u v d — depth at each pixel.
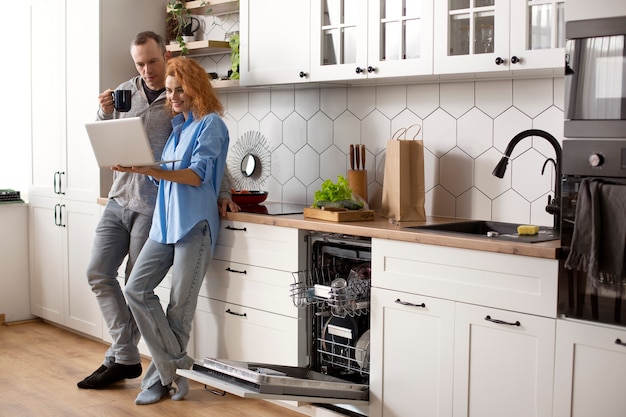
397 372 2.98
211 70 4.61
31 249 5.09
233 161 4.48
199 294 3.83
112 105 3.86
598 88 2.38
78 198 4.61
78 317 4.72
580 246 2.41
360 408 3.16
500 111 3.34
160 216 3.53
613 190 2.35
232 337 3.67
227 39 4.46
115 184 3.91
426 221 3.33
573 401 2.50
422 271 2.86
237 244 3.61
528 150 3.26
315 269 3.37
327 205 3.38
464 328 2.75
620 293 2.36
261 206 3.95
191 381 3.93
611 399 2.41
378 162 3.79
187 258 3.48
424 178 3.42
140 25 4.55
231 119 4.57
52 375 4.03
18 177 5.41
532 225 3.22
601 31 2.36
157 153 3.82
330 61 3.56
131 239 3.87
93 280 3.89
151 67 3.75
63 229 4.77
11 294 5.08
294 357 3.38
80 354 4.41
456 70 3.07
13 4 5.39
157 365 3.55
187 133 3.51
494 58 2.96
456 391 2.79
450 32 3.10
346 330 3.25
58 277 4.86
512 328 2.62
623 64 2.32
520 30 2.88
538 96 3.22
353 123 3.89
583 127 2.41
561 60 2.79
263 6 3.83
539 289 2.54
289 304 3.38
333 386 3.03
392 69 3.29
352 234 3.08
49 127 4.81
